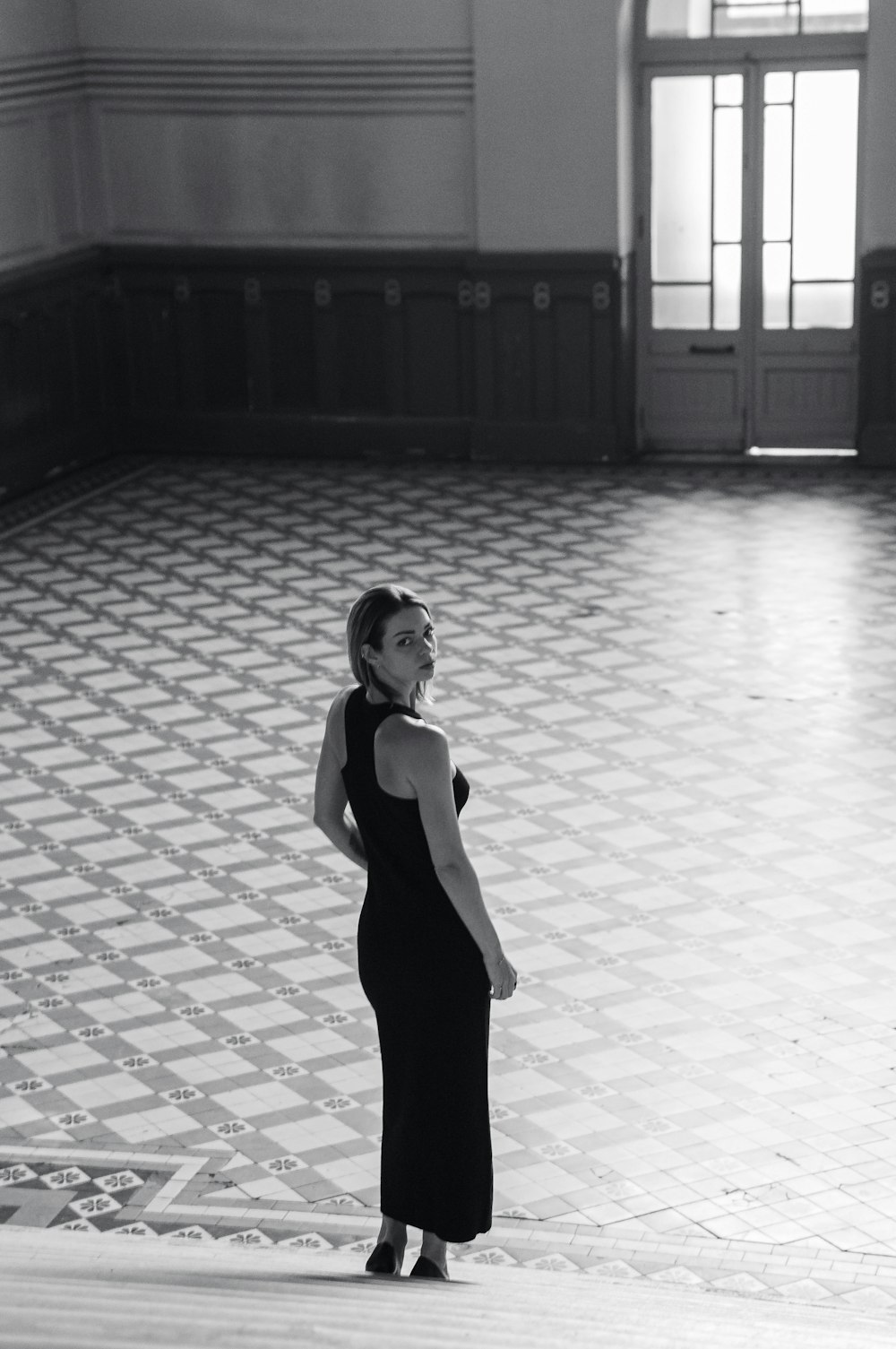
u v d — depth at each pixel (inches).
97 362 609.3
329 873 319.3
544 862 318.0
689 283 584.1
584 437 584.7
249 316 602.2
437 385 595.5
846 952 285.7
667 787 345.7
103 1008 277.3
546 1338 115.2
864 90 555.5
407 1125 171.5
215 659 421.4
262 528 525.0
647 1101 248.5
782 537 498.6
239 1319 111.4
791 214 570.3
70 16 582.6
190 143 591.8
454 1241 173.2
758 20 558.6
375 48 566.6
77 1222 225.3
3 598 468.8
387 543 505.7
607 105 553.3
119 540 517.7
